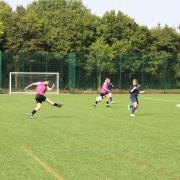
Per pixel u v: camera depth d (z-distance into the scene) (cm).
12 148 1299
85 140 1468
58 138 1505
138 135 1600
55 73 4806
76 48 5838
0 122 1980
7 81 4800
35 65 4900
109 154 1218
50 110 2638
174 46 6356
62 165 1073
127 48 5944
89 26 5975
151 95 4766
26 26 5566
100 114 2419
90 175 975
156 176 969
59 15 6088
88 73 5003
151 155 1207
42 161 1117
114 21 6053
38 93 2189
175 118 2245
